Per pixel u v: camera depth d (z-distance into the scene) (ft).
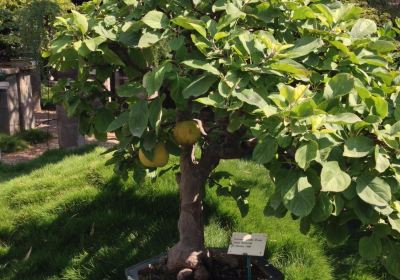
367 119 5.99
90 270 11.85
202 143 10.12
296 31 7.78
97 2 9.12
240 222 13.37
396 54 9.60
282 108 5.91
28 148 27.99
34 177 17.65
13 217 14.73
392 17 26.55
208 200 14.11
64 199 14.89
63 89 9.19
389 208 5.66
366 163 5.88
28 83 31.73
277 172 6.22
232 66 6.33
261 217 13.52
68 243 13.39
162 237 12.73
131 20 7.63
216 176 10.80
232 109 5.98
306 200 5.61
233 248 9.02
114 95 8.84
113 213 13.93
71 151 23.35
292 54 6.57
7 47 34.12
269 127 6.01
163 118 7.86
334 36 7.25
